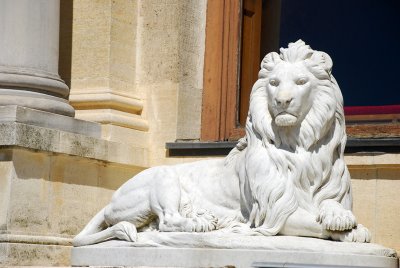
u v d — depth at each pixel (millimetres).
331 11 25594
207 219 20422
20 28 23703
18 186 22422
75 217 23641
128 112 25859
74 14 26000
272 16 26141
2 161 22422
